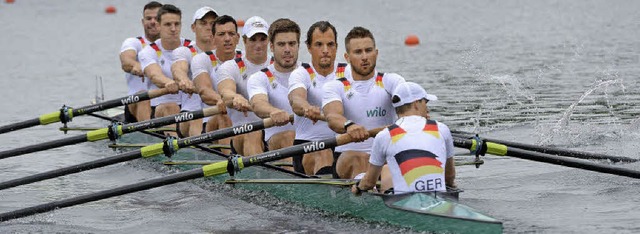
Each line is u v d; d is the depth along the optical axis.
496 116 65.00
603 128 58.34
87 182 50.59
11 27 151.12
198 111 49.62
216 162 43.56
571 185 43.97
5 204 45.75
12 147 61.59
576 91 74.38
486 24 139.88
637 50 99.94
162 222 40.31
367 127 41.34
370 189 37.09
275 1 182.25
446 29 134.88
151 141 59.41
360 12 163.88
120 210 43.09
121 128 49.06
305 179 40.12
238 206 42.59
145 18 64.38
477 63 95.62
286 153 40.03
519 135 57.84
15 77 95.69
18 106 78.12
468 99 73.12
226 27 52.50
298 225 38.31
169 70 60.72
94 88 87.06
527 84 79.62
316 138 45.19
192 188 47.12
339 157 41.69
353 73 41.25
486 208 40.25
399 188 35.59
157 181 40.34
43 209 40.00
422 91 36.50
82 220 41.22
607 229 36.00
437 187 35.28
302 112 42.38
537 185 44.44
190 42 59.84
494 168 49.09
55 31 143.62
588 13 148.75
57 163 56.31
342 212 38.81
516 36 121.44
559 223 37.22
